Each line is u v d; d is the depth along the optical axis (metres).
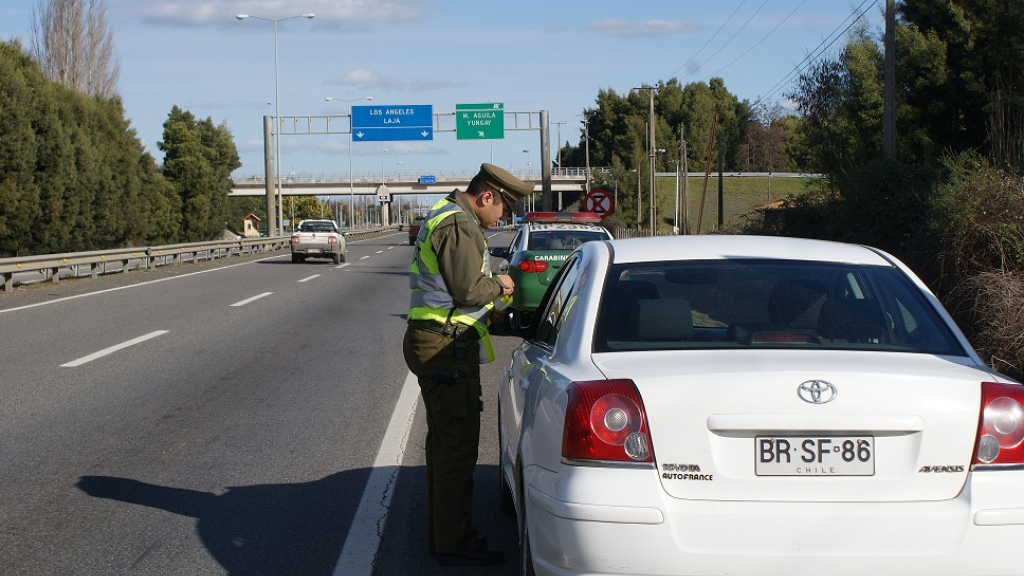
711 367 3.20
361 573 4.54
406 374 10.36
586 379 3.29
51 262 22.42
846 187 16.34
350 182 85.38
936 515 3.03
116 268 28.80
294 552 4.82
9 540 4.95
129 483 6.04
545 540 3.24
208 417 8.05
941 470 3.08
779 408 3.08
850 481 3.07
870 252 4.31
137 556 4.74
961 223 9.73
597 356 3.53
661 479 3.09
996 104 14.08
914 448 3.09
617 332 3.65
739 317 3.71
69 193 35.78
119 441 7.16
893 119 16.44
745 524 3.03
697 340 3.60
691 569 3.02
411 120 47.97
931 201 11.25
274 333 13.93
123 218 42.09
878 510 3.04
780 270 4.00
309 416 8.11
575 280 4.27
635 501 3.05
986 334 8.43
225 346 12.49
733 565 3.02
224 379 9.97
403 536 5.08
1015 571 3.03
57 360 11.10
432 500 4.76
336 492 5.88
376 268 31.53
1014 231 9.33
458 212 4.46
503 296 4.65
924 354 3.50
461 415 4.51
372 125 48.12
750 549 3.02
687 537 3.03
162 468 6.41
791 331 3.63
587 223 16.84
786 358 3.31
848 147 23.91
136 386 9.50
